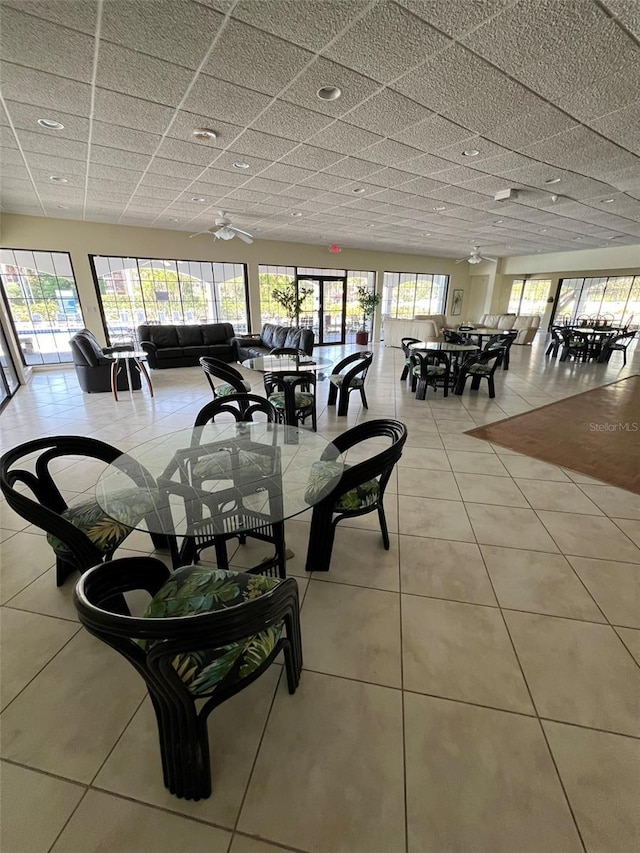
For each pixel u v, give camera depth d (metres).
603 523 2.22
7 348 5.57
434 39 1.90
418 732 1.14
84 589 0.96
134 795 1.00
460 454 3.24
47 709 1.21
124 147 3.29
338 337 10.98
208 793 0.99
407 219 6.38
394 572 1.82
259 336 8.52
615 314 12.07
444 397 5.21
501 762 1.07
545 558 1.91
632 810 0.96
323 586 1.73
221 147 3.29
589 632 1.48
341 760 1.07
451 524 2.21
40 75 2.19
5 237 6.10
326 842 0.91
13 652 1.41
